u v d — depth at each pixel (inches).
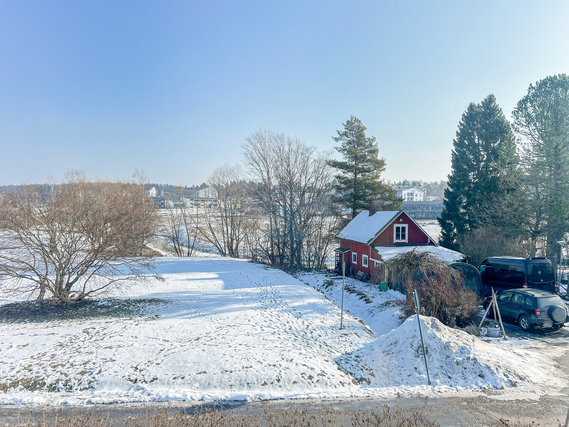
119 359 411.2
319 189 1620.3
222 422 271.3
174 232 2191.2
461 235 1322.6
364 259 1229.1
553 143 1037.8
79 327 543.8
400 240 1189.7
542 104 1067.9
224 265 1355.8
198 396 341.1
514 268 762.2
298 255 1585.9
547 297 595.2
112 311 672.4
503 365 405.4
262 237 1839.3
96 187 1926.7
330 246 1747.0
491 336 564.7
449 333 449.4
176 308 697.0
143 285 910.4
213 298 789.2
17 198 674.8
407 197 4667.8
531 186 1108.5
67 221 698.2
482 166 1374.3
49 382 363.9
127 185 1940.2
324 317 658.2
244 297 805.9
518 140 1154.0
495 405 333.7
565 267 1130.7
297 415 304.3
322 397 346.9
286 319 628.1
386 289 940.0
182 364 395.5
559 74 1056.2
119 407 321.7
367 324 719.7
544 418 310.3
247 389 358.6
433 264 738.8
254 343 469.1
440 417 310.3
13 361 406.3
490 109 1382.9
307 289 937.5
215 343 459.8
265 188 1638.8
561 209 1000.9
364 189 1673.2
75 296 737.6
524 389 367.6
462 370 397.4
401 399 345.1
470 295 626.5
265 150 1606.8
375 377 399.9
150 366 393.1
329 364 414.6
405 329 464.8
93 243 712.4
